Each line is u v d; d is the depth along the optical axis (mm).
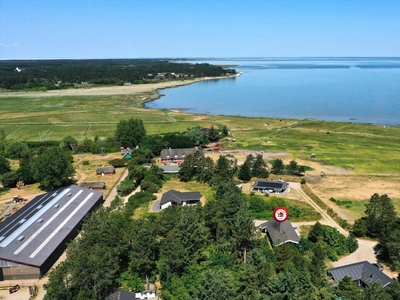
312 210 98688
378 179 123812
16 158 154625
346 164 140125
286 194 111812
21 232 77312
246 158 140875
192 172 126750
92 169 139250
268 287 54625
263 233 86000
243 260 71625
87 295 56094
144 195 108125
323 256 70312
